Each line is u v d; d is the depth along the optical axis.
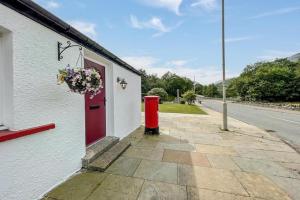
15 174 2.21
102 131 5.00
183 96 30.67
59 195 2.64
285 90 37.25
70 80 2.75
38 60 2.57
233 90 55.69
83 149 3.63
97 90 3.13
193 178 3.33
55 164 2.88
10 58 2.21
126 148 4.88
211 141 6.10
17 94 2.27
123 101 6.11
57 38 2.92
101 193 2.72
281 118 13.48
